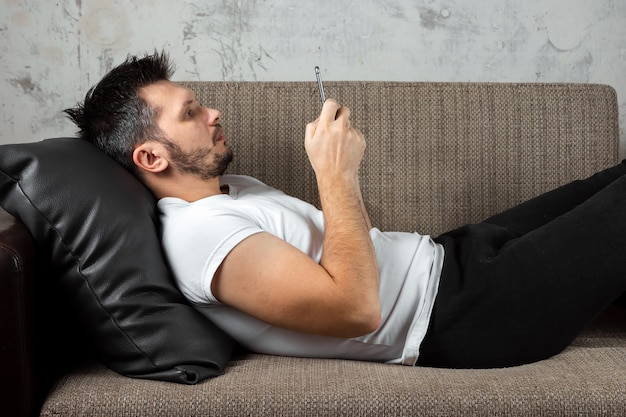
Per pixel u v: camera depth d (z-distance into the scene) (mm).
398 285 1465
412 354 1403
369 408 1184
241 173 1854
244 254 1293
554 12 2338
